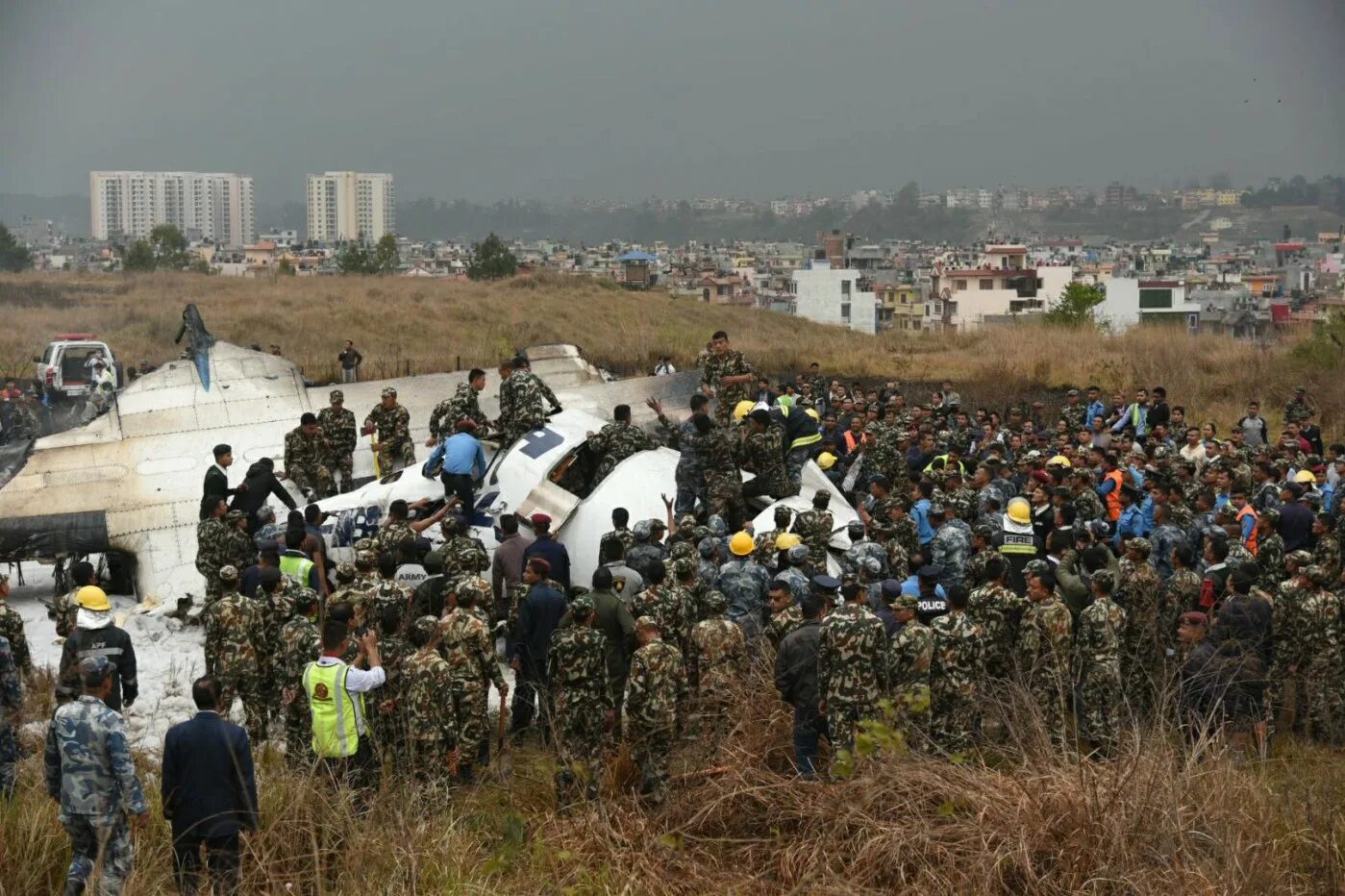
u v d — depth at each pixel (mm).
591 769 9719
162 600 15477
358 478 17719
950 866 8125
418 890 8211
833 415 22172
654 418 19312
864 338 53031
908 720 9766
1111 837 8109
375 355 39656
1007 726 9711
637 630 9719
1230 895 7723
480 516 14672
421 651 9664
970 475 17719
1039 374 34531
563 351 21094
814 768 9758
